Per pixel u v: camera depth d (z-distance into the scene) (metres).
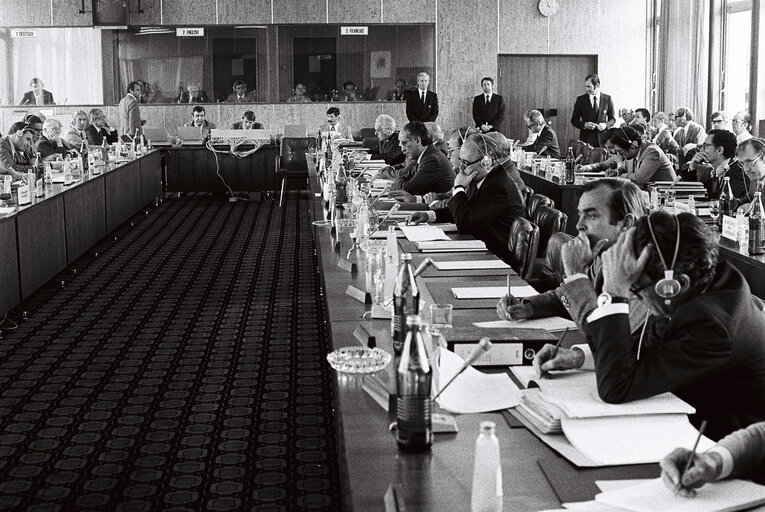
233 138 13.99
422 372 2.06
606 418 2.16
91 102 16.08
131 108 14.10
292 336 6.17
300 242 10.09
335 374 2.68
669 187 7.47
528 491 1.87
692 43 14.39
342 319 3.41
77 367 5.42
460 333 2.76
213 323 6.53
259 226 11.30
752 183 6.22
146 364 5.48
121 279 8.10
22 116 15.98
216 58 16.22
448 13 16.61
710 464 1.78
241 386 5.06
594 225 3.17
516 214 5.53
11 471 3.84
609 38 16.89
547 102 17.02
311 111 16.47
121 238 10.36
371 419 2.30
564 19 16.83
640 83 17.02
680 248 2.18
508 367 2.69
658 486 1.82
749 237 5.19
